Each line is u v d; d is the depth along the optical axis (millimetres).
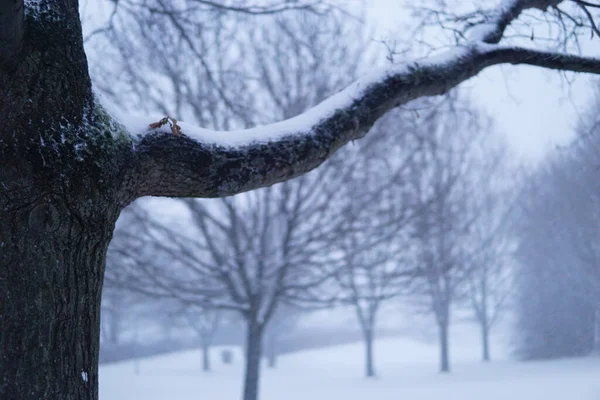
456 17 3713
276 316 25766
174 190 2223
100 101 2035
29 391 1739
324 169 10031
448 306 25672
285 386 20453
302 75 9875
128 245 9930
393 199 10391
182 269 11820
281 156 2336
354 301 10766
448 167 13125
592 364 17016
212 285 10812
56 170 1797
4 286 1733
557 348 17500
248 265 10461
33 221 1762
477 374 21812
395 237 10578
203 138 2205
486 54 3111
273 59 9711
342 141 2588
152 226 10180
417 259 11531
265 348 33094
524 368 20719
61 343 1822
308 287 10375
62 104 1851
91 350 1951
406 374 25578
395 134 10070
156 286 10000
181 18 5191
